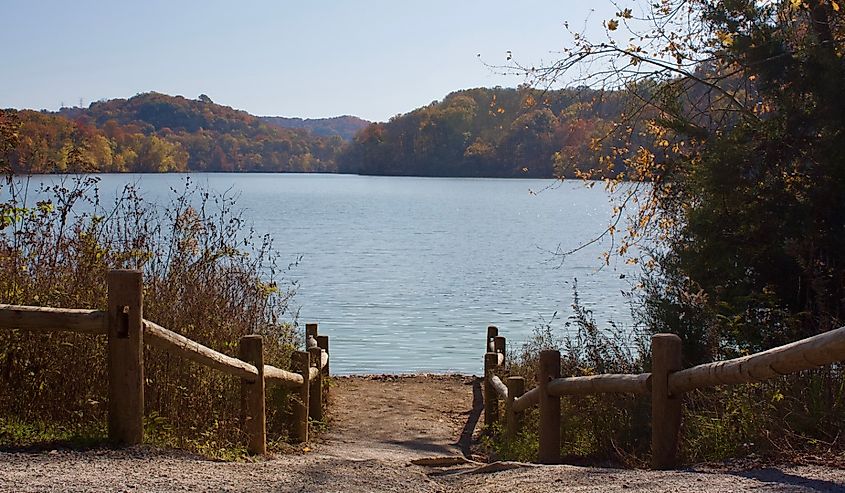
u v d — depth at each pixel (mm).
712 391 8109
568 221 82500
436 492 6371
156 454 6508
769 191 12391
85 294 8789
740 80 14250
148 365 8352
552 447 8227
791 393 7137
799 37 13305
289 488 5934
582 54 14148
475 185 193500
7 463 6008
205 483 5809
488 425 12641
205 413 8594
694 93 14469
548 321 25203
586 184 15055
